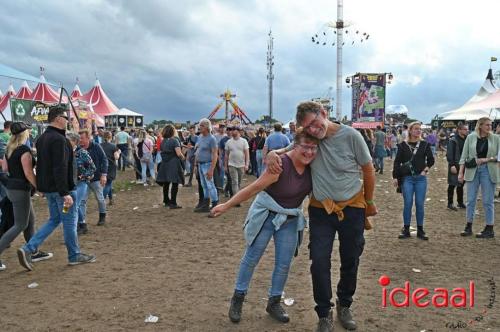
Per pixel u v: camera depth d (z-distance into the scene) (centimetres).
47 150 533
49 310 427
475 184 712
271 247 657
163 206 1057
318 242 371
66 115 548
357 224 370
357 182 367
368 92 5019
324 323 368
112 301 449
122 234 758
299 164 372
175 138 1009
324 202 363
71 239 570
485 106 1994
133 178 1714
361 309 427
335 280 512
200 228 805
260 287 488
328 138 362
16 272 547
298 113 356
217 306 436
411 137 693
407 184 702
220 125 1162
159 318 407
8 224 590
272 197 387
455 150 957
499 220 849
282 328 388
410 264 570
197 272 543
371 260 588
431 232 755
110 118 2773
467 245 665
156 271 548
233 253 632
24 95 2675
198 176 971
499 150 679
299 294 467
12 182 542
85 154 728
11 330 385
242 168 1067
